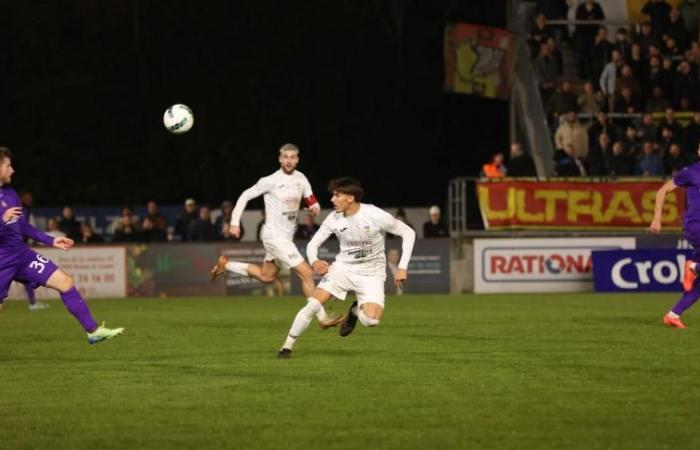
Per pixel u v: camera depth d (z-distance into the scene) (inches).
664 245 2395.4
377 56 3752.5
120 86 3663.9
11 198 1120.8
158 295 2423.7
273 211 1433.3
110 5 3607.3
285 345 1128.8
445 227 2559.1
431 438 724.7
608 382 951.6
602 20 2839.6
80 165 3585.1
